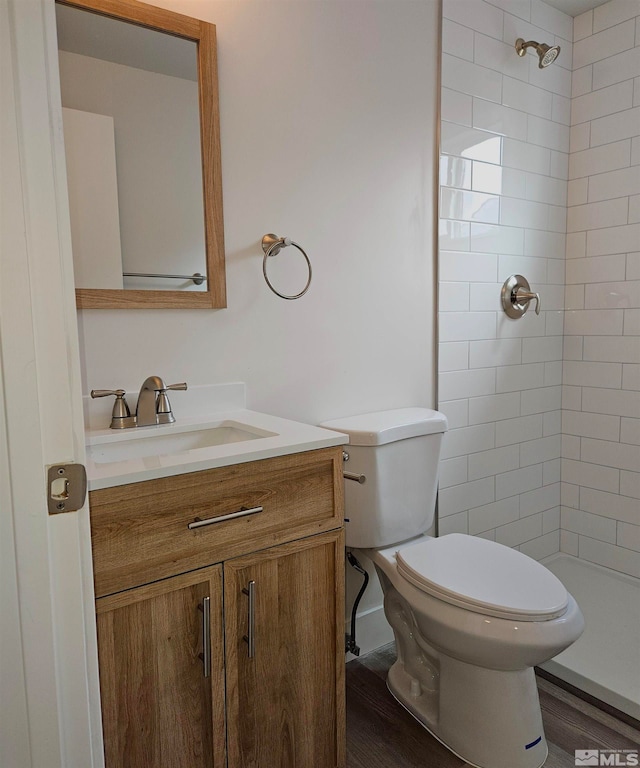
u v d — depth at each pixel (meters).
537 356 2.38
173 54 1.40
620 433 2.32
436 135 1.95
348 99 1.73
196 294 1.47
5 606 0.70
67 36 1.27
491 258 2.16
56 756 0.74
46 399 0.69
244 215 1.54
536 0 2.21
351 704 1.66
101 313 1.36
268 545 1.16
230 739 1.13
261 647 1.17
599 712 1.61
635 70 2.16
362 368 1.84
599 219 2.33
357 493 1.61
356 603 1.77
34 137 0.66
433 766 1.42
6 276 0.65
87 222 1.31
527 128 2.23
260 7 1.53
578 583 2.36
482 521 2.23
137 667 1.01
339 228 1.74
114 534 0.97
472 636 1.29
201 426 1.41
